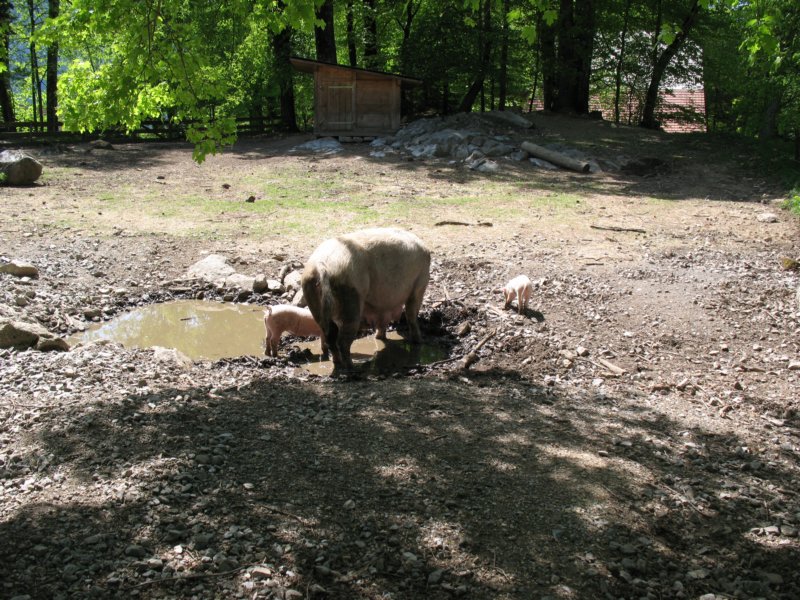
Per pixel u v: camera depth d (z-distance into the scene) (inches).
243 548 165.6
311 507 184.4
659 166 853.2
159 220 593.3
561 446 229.5
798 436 258.4
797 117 864.9
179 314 403.2
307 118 1588.3
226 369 315.9
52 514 175.3
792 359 336.5
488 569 163.8
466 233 569.0
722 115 1419.8
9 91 1309.1
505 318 384.5
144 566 157.5
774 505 202.4
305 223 592.7
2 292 386.3
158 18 320.2
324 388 283.0
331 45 1131.3
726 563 173.6
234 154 975.0
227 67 1229.1
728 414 276.5
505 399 273.9
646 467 218.8
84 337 363.3
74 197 680.4
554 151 884.6
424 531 176.1
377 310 343.3
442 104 1288.1
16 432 222.2
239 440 221.3
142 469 197.6
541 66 1208.8
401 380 299.4
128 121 362.0
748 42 352.8
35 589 148.8
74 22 323.0
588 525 182.9
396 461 211.8
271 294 436.8
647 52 1203.9
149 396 256.8
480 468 209.9
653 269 472.4
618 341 357.1
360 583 156.8
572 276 456.4
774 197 727.1
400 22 1291.8
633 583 161.5
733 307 404.2
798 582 167.5
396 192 726.5
